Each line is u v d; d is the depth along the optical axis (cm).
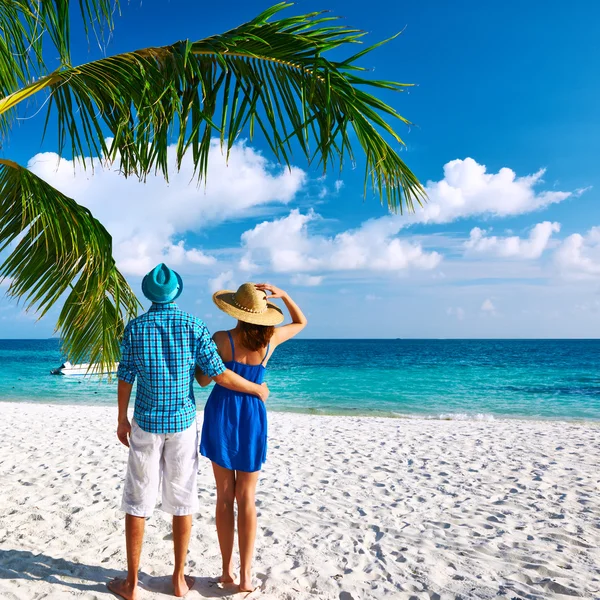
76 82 307
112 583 288
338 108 334
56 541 369
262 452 286
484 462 697
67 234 353
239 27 312
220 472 286
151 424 261
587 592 301
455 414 1631
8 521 412
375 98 313
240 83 333
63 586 291
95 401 1895
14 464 642
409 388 2538
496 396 2177
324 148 336
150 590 290
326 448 798
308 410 1689
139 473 264
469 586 310
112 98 306
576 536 405
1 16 370
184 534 278
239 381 276
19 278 368
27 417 1132
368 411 1683
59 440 823
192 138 328
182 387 265
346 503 500
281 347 9925
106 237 346
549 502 504
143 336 260
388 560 351
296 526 425
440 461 703
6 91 395
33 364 4472
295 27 305
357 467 664
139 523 270
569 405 1880
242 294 281
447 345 10725
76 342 406
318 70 314
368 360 5203
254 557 352
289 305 312
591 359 5153
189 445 270
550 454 754
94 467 624
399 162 334
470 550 373
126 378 266
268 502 497
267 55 317
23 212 333
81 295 361
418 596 296
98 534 388
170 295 268
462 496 528
